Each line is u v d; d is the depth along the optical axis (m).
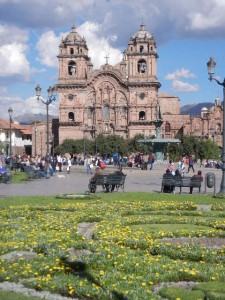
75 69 151.25
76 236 18.22
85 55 150.50
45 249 15.97
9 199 31.06
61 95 150.88
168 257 15.23
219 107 166.12
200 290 11.95
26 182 49.53
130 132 147.38
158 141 79.56
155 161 82.38
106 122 149.62
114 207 26.14
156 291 12.12
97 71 149.75
